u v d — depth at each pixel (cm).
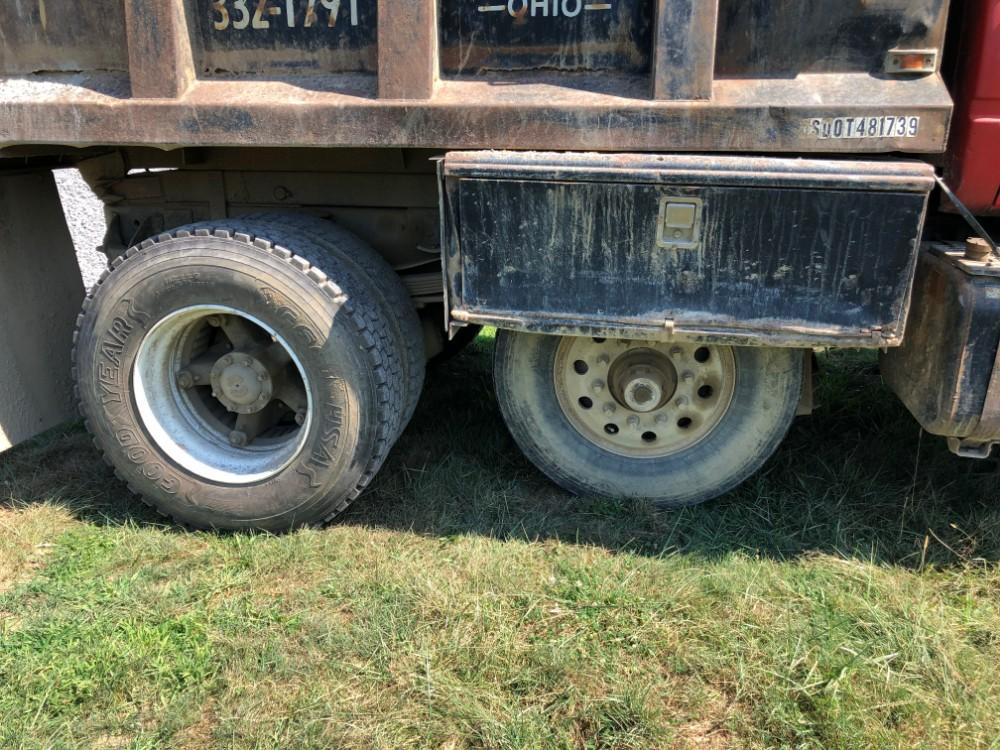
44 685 244
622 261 255
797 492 339
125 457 314
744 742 222
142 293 295
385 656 251
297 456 303
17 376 345
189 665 250
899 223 233
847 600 271
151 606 277
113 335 301
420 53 256
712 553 298
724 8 243
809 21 239
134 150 339
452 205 259
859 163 231
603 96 252
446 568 292
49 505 342
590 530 313
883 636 257
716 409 317
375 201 335
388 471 362
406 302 328
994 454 357
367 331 292
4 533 322
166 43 267
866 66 241
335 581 286
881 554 301
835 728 222
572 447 331
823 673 242
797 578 285
